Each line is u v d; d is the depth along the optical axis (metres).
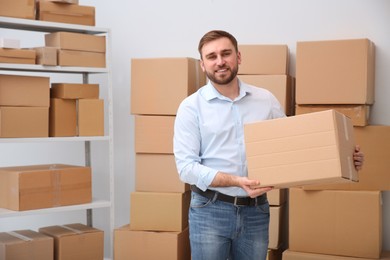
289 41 3.54
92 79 4.17
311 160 2.01
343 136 2.04
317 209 3.10
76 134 3.38
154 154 3.40
